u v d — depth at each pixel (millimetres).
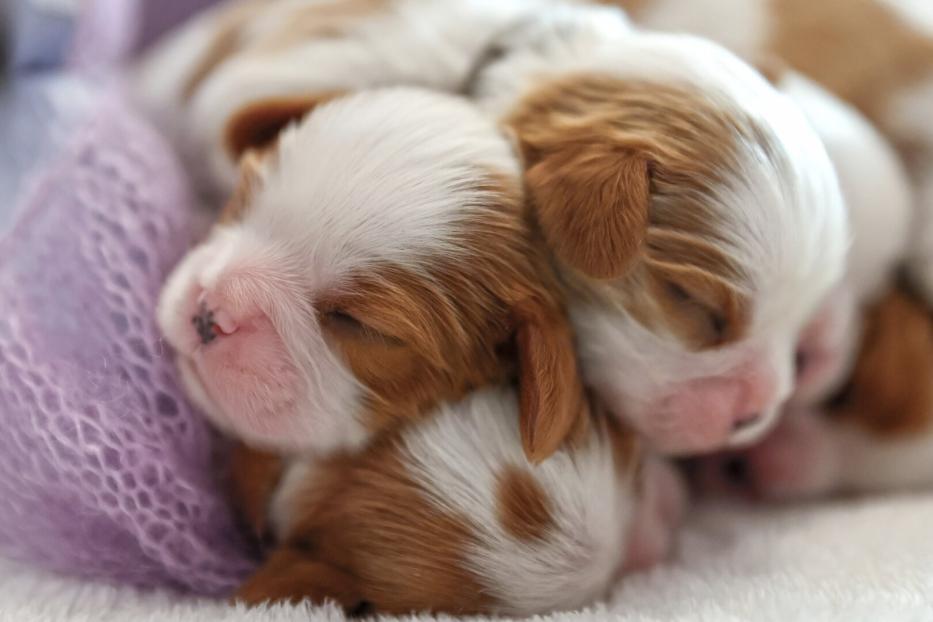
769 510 358
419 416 301
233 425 304
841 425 375
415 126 304
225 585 309
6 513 309
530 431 290
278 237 298
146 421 306
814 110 361
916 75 392
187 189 348
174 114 385
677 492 346
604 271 286
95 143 333
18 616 287
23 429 302
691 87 304
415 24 364
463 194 296
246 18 397
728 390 306
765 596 295
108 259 317
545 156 303
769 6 398
